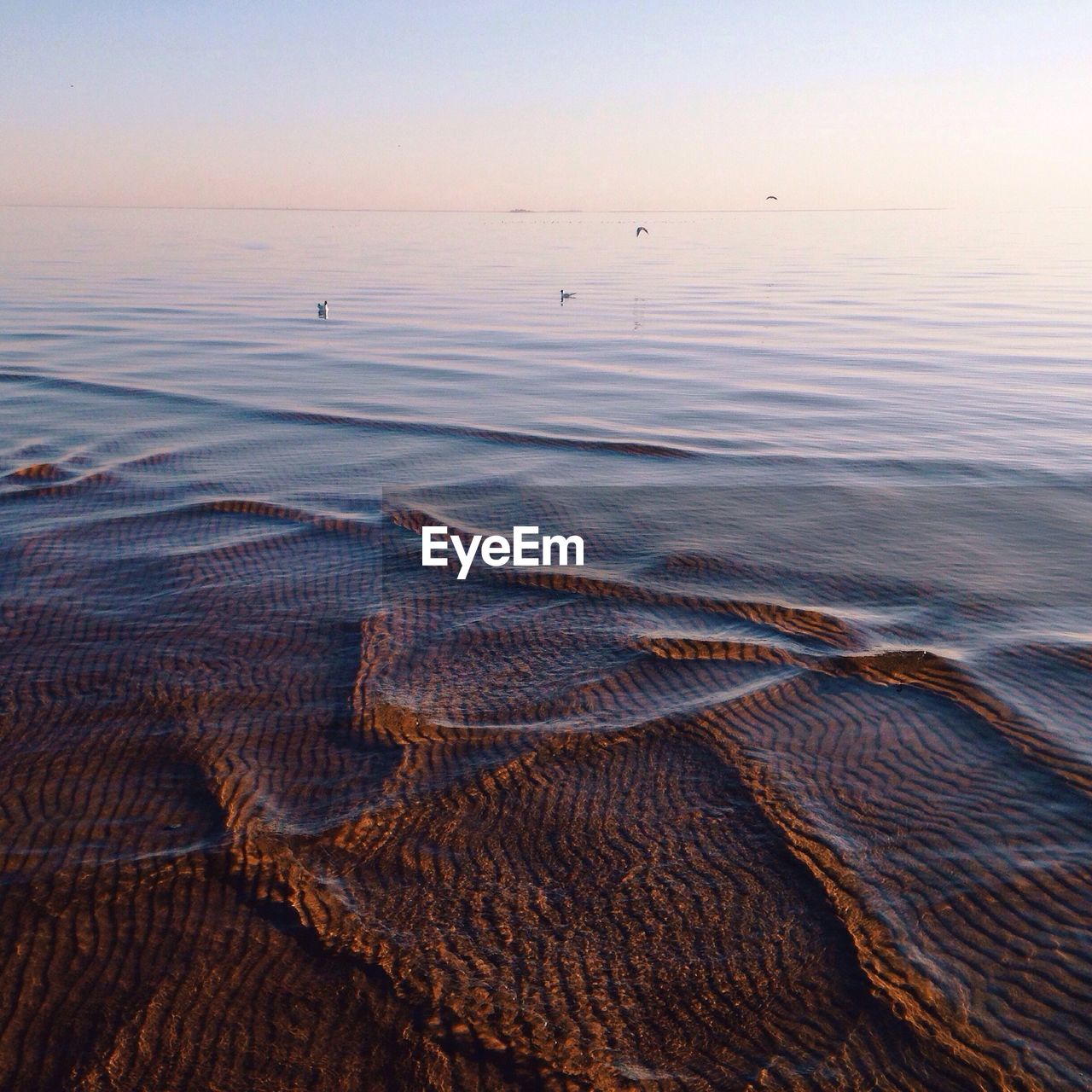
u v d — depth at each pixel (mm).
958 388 24438
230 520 13250
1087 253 107188
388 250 114438
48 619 9984
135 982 5312
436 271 76812
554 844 6465
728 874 6148
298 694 8500
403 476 15695
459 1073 4805
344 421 19938
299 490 14797
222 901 5910
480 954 5531
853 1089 4688
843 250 119188
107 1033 5004
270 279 65062
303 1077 4789
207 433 18734
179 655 9203
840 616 10062
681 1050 4930
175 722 8008
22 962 5422
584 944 5598
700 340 34875
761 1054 4895
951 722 7922
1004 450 17469
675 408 21875
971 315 43625
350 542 12383
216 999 5215
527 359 29734
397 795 7000
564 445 18000
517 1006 5184
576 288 60219
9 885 6008
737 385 25062
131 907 5852
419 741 7727
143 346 31062
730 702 8250
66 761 7410
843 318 42312
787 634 9625
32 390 23094
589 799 6949
